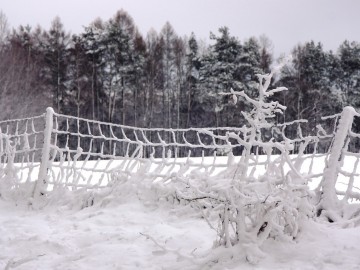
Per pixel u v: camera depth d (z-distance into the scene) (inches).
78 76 1395.2
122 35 1453.0
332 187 206.7
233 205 143.6
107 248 169.5
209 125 1473.9
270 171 180.9
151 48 1594.5
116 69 1430.9
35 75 1307.8
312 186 310.7
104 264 155.2
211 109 1430.9
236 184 151.9
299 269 132.9
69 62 1446.9
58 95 1332.4
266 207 146.6
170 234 184.5
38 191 262.5
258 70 1336.1
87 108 1422.2
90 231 198.2
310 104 1390.3
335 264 135.7
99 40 1425.9
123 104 1336.1
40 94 1232.2
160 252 142.9
